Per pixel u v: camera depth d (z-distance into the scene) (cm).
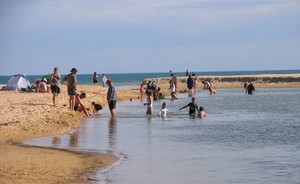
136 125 2672
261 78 9925
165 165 1552
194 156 1714
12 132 2188
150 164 1566
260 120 2981
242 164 1573
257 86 8962
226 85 9119
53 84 3206
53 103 3244
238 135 2275
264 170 1484
